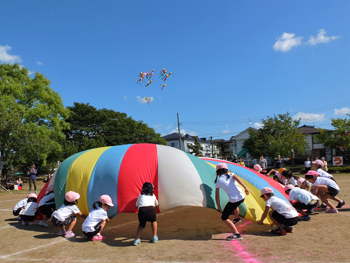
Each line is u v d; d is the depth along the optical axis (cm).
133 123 4547
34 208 679
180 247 461
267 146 3175
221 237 517
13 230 630
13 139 1836
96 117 4047
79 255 437
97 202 531
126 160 604
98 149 712
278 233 519
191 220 680
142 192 501
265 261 383
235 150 5262
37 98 2505
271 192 534
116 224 655
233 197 494
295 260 383
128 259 411
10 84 2184
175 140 6009
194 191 552
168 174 574
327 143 2861
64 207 550
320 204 734
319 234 509
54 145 2481
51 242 519
